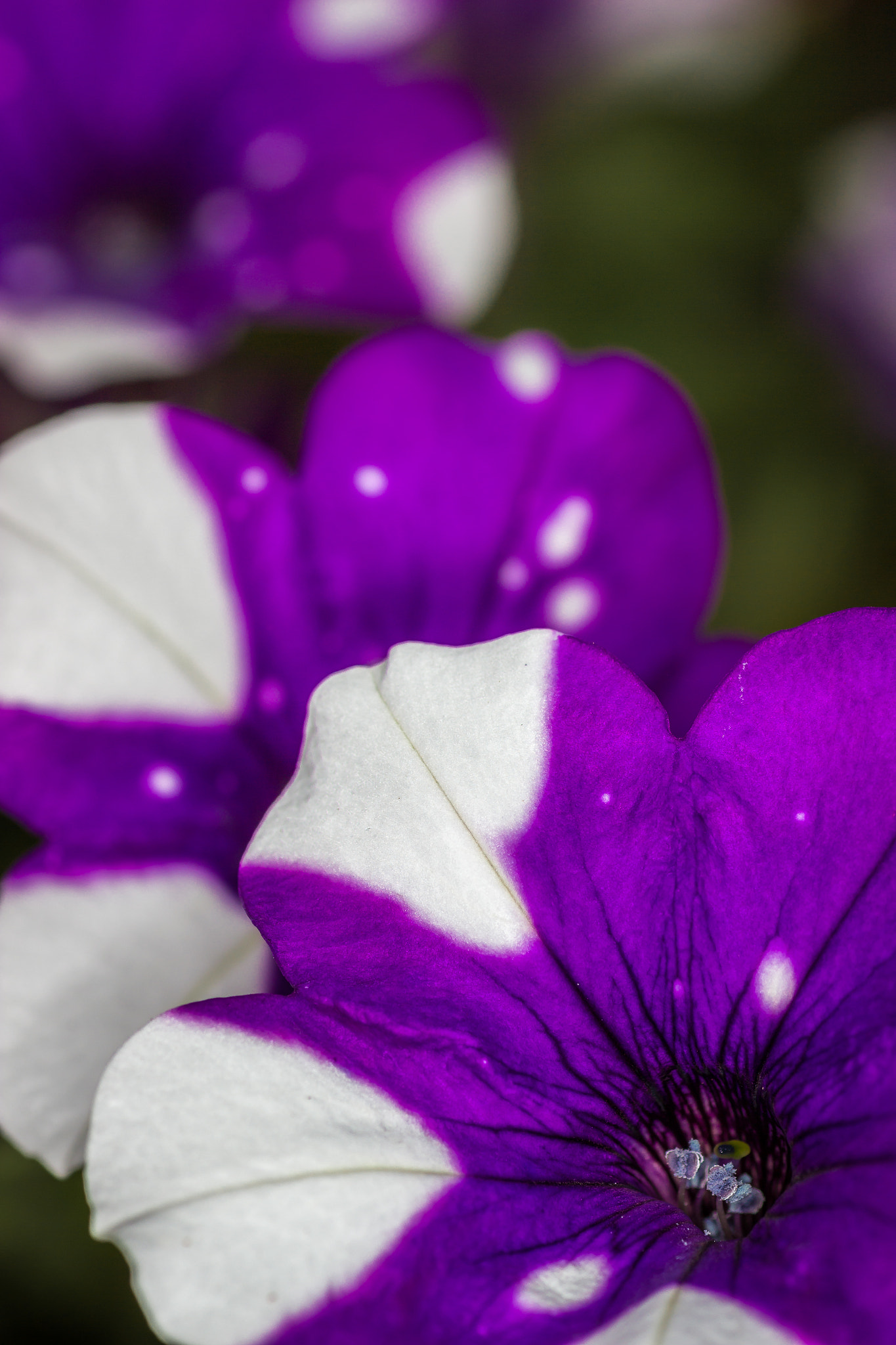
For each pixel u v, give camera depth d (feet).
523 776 0.59
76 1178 0.74
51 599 0.65
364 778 0.59
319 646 0.66
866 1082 0.58
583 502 0.67
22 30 0.80
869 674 0.58
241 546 0.66
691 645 0.67
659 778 0.59
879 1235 0.56
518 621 0.67
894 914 0.58
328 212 0.79
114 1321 0.74
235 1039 0.58
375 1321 0.57
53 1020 0.64
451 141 0.79
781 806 0.58
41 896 0.65
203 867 0.66
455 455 0.67
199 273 0.80
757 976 0.59
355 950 0.59
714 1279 0.57
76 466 0.65
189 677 0.66
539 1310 0.57
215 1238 0.57
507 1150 0.59
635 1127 0.61
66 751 0.65
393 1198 0.58
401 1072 0.59
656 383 0.68
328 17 0.80
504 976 0.59
